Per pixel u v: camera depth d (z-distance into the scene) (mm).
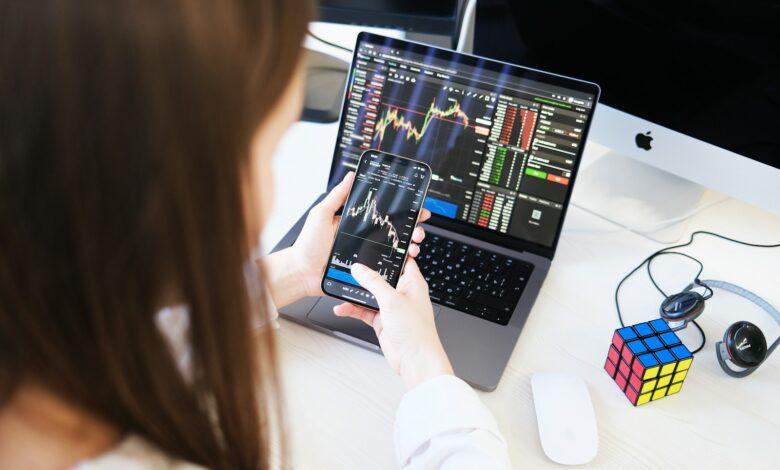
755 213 953
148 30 247
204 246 304
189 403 360
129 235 283
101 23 244
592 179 1000
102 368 318
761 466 662
